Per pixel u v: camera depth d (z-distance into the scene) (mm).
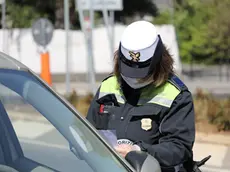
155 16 46719
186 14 42125
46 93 3889
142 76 3945
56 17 43250
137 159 3557
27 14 42438
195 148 11930
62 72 31188
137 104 4086
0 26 41469
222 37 38812
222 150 11781
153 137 4051
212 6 39250
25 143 3988
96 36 31781
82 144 3717
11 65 3918
